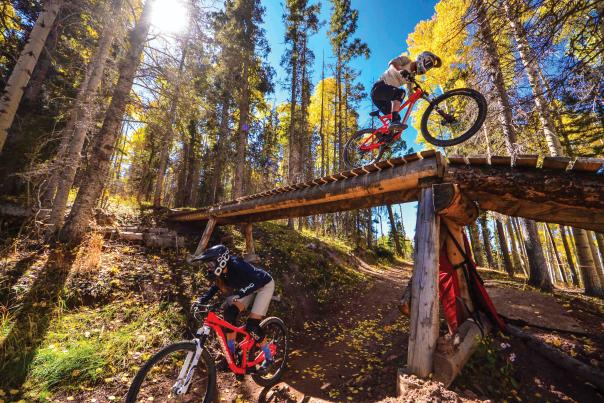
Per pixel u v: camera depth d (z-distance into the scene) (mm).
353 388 3848
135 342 4371
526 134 7875
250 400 3814
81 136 7902
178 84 8844
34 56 5707
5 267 5066
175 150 20812
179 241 8781
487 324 4020
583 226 3201
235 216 9320
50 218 6973
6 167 8812
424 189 3816
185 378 3059
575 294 8688
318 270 10938
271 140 26219
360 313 8312
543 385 3307
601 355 3814
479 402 2736
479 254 17422
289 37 18547
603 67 3816
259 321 3891
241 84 16234
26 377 3338
